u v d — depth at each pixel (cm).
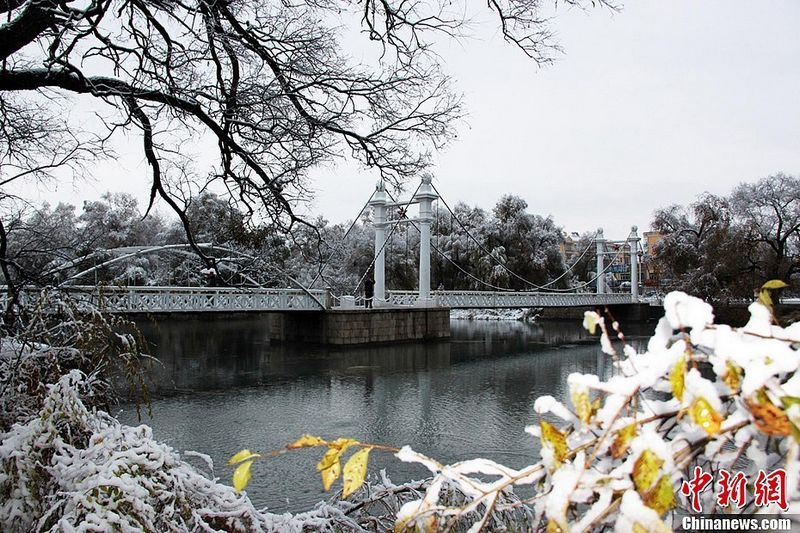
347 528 228
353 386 1581
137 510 188
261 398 1394
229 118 603
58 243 662
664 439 97
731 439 90
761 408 75
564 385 1589
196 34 544
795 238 3014
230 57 588
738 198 3030
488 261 4222
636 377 86
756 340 85
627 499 74
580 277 5712
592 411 92
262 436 1027
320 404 1330
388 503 231
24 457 236
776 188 2869
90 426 278
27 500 232
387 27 655
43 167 566
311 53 637
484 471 102
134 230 3616
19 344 344
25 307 373
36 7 421
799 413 71
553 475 86
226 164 661
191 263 2417
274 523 220
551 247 4616
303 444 108
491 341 2877
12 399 334
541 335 3266
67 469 223
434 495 101
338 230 4384
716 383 83
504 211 4588
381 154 670
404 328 2761
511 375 1780
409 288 4306
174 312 2034
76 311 349
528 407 1302
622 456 90
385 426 1118
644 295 4872
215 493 226
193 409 1260
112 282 522
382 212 2909
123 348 363
